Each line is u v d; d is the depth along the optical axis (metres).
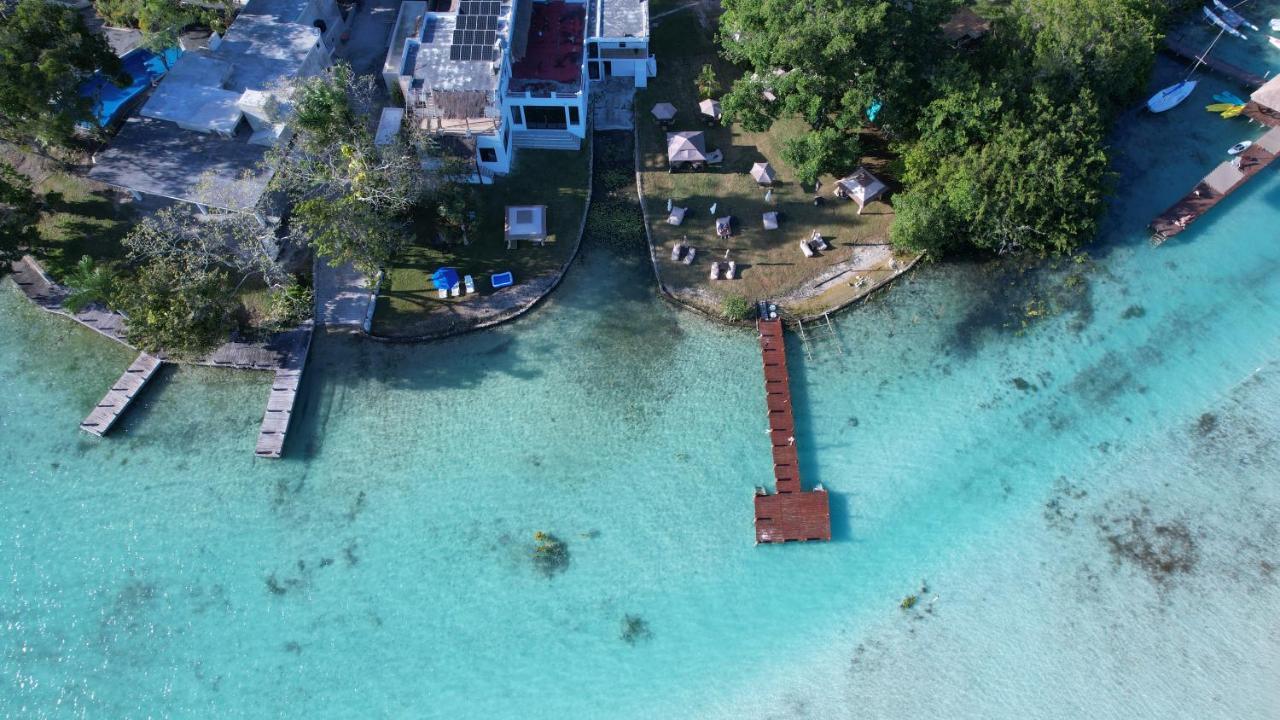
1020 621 51.91
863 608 52.47
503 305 62.53
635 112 71.88
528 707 49.25
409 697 49.47
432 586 52.72
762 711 49.25
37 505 54.81
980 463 57.69
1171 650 50.88
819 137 62.41
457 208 61.44
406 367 60.53
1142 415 59.56
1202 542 54.50
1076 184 61.56
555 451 57.53
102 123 66.50
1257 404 59.84
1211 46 80.50
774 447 57.19
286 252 64.12
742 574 53.53
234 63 65.44
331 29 74.25
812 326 62.94
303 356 60.03
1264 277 66.00
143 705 48.94
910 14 63.62
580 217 66.31
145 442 57.31
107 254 63.28
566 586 52.88
